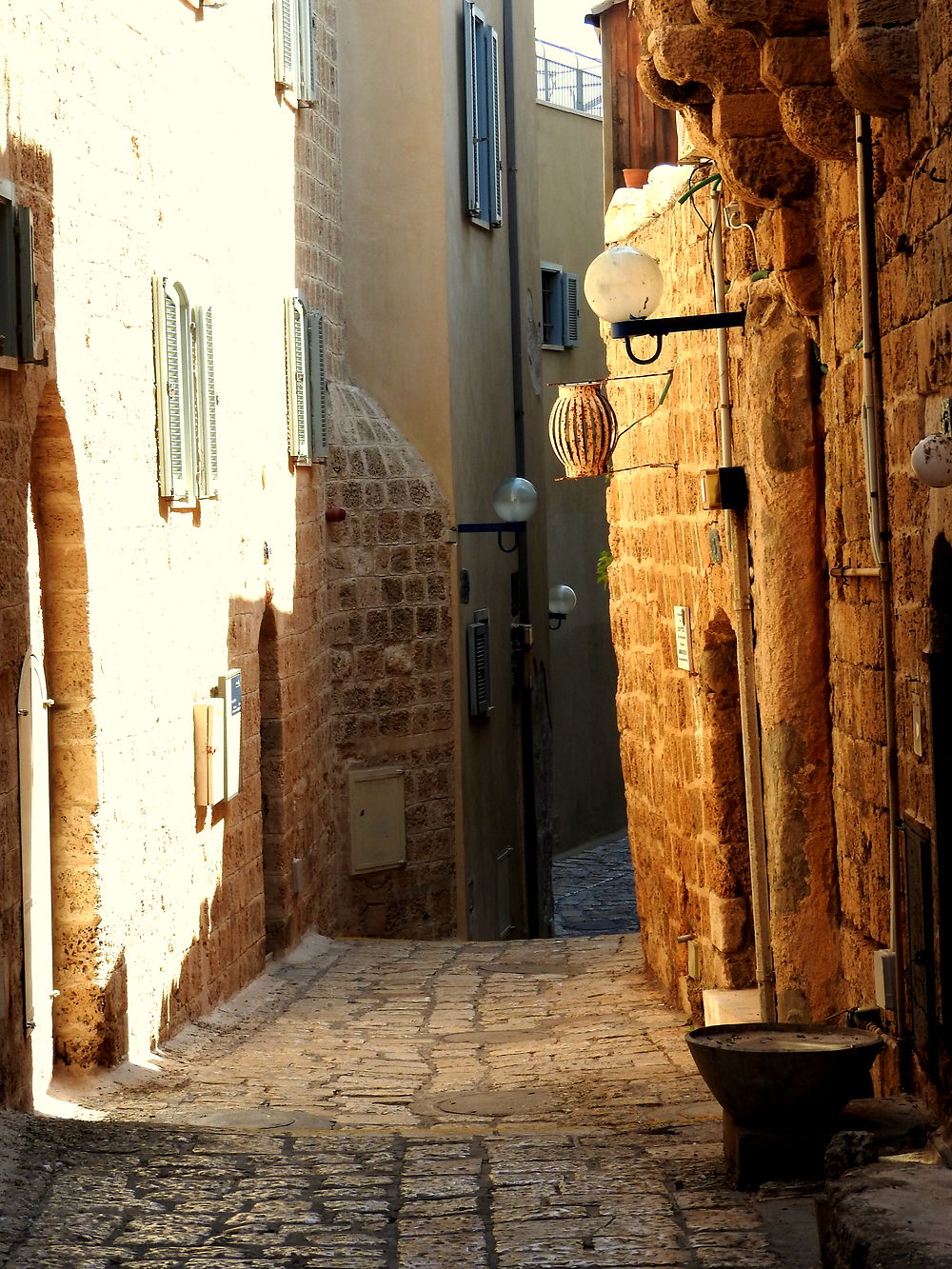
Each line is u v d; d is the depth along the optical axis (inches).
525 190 856.9
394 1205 228.8
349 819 666.2
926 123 212.2
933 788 225.3
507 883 785.6
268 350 565.3
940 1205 176.2
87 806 368.2
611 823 1115.3
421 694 690.8
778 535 307.6
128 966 390.9
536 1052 396.8
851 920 289.3
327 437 637.9
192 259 467.8
